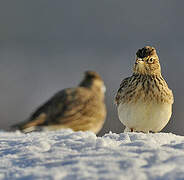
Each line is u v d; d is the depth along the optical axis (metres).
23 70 28.83
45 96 26.95
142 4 35.91
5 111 24.55
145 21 34.19
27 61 29.92
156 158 6.04
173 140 7.13
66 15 35.47
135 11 35.38
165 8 34.84
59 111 13.54
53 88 27.73
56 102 13.66
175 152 6.23
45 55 31.14
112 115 19.66
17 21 33.72
